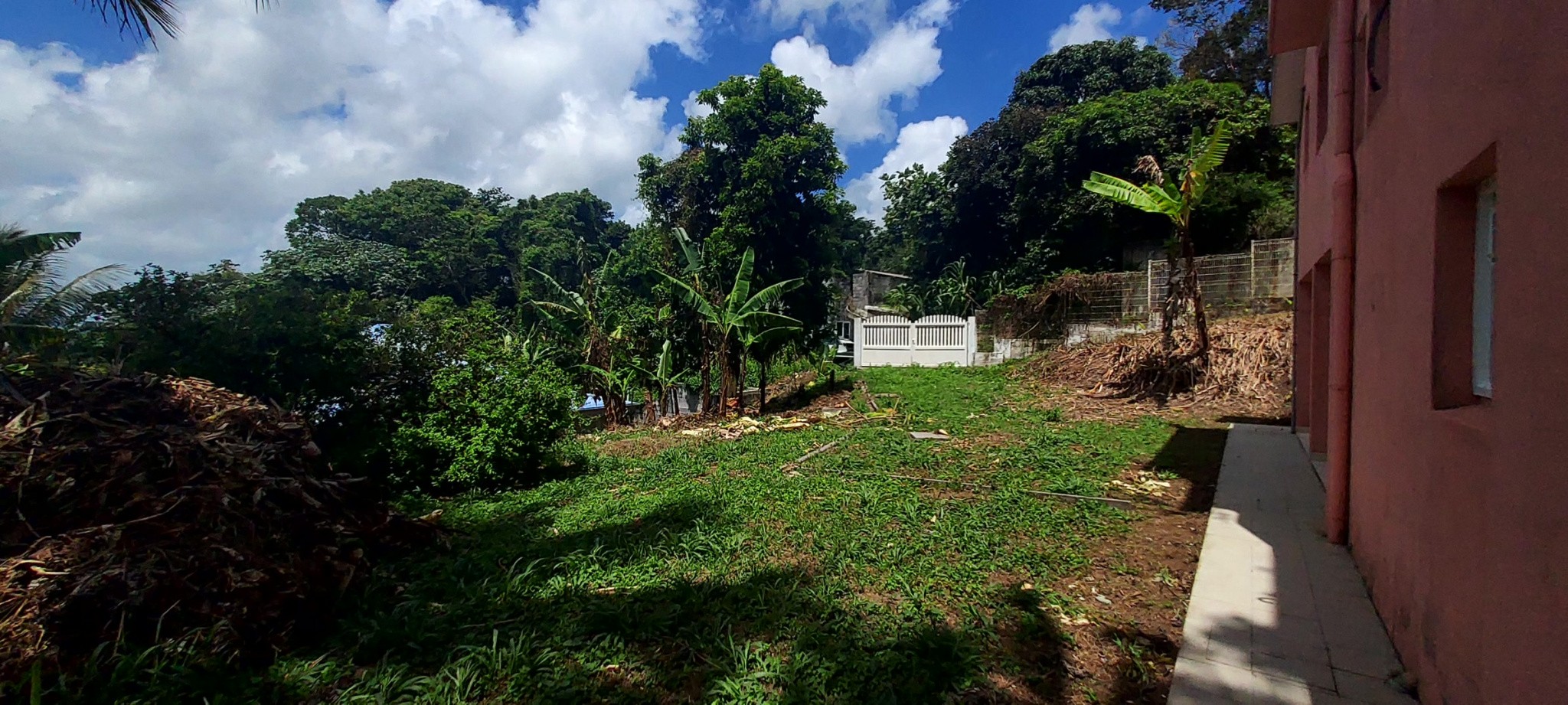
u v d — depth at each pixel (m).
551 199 35.97
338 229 34.66
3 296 7.78
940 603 3.90
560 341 16.19
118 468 4.01
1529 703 1.89
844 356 23.20
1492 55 2.20
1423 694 2.83
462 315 9.21
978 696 2.95
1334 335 4.71
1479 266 2.73
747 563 4.62
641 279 17.25
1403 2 3.31
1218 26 21.53
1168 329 12.15
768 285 15.29
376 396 7.84
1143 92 19.89
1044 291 16.94
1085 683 3.09
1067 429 9.76
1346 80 4.55
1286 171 18.56
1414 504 3.04
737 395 16.56
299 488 4.54
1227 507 5.62
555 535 5.58
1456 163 2.55
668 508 6.18
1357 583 4.05
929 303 20.97
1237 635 3.45
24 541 3.53
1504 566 2.07
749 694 2.97
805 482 6.96
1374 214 3.92
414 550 5.26
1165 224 19.33
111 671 3.10
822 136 15.70
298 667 3.35
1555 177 1.78
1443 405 2.79
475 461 7.37
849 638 3.46
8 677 2.88
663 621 3.65
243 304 7.16
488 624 3.77
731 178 15.54
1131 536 5.06
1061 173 20.81
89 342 6.70
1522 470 1.95
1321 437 7.11
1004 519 5.44
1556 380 1.77
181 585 3.48
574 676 3.18
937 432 10.00
